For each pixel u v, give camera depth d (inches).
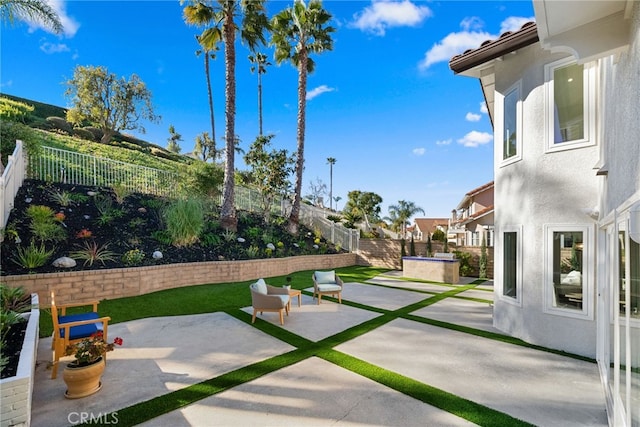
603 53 127.7
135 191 559.2
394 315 309.3
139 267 345.4
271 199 693.3
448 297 403.2
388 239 713.0
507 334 254.2
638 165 94.9
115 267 342.3
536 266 234.5
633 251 108.4
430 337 244.2
